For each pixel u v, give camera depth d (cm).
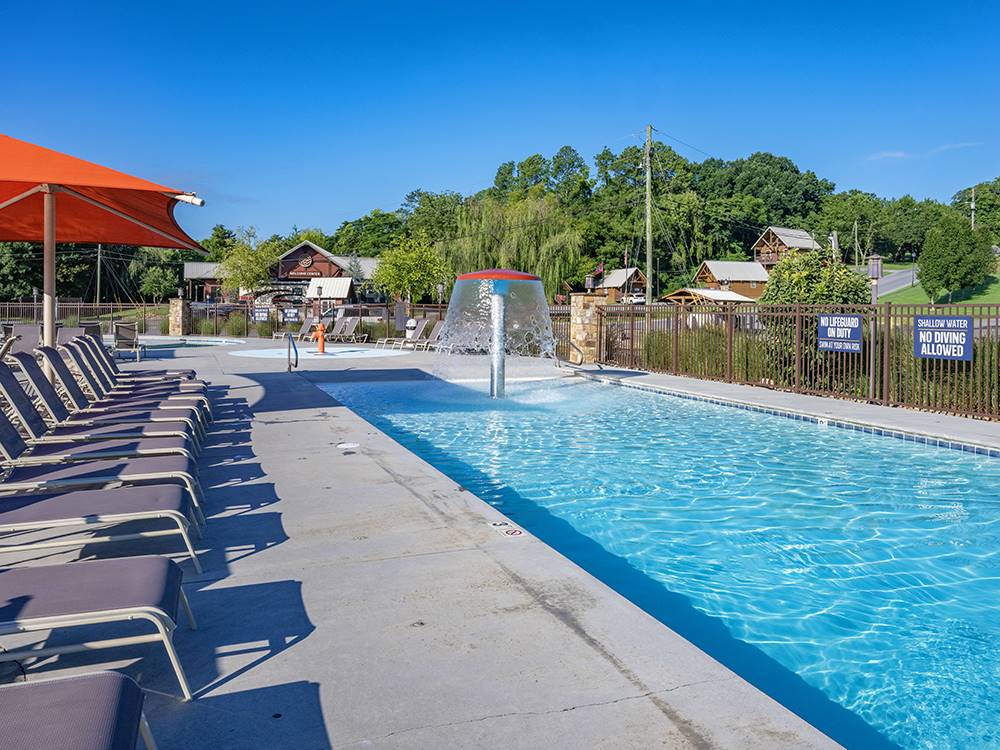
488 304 1781
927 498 701
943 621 430
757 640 405
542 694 280
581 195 10406
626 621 348
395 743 250
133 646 328
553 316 2242
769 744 245
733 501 693
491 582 399
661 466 838
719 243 10725
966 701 341
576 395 1446
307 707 274
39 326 1577
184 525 409
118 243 918
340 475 656
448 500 571
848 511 657
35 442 579
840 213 12600
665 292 9612
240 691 287
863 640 405
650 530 606
